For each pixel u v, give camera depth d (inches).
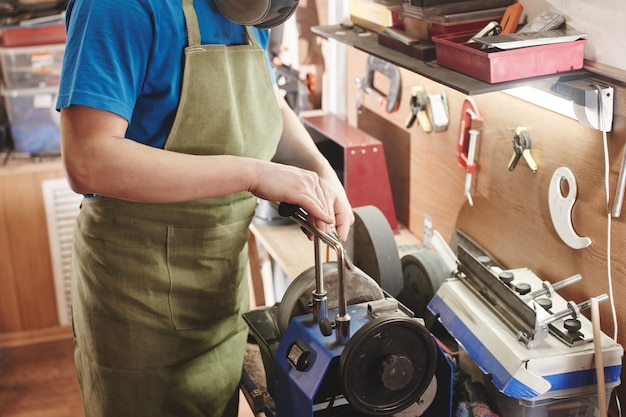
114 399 69.0
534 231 74.7
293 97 116.8
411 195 100.4
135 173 55.2
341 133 102.6
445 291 70.4
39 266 138.1
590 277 67.7
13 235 135.0
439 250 79.3
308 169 70.5
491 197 81.4
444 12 71.9
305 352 56.1
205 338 70.0
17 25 128.4
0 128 136.4
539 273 75.0
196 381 70.4
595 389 61.6
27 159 134.5
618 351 60.9
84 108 54.3
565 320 62.9
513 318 62.7
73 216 136.7
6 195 132.6
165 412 70.1
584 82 62.6
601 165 63.9
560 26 67.4
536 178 72.9
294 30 123.0
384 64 99.3
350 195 97.9
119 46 55.2
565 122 67.7
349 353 52.3
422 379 56.4
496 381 60.7
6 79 130.6
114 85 54.8
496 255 82.2
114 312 66.1
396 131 101.2
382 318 53.2
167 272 65.9
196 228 65.6
